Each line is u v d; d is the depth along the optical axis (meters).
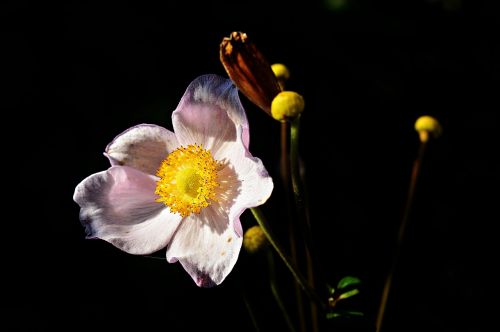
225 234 0.33
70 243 0.45
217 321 0.43
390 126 0.56
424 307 0.49
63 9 0.53
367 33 0.60
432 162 0.55
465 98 0.60
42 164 0.48
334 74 0.57
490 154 0.57
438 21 0.64
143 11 0.55
